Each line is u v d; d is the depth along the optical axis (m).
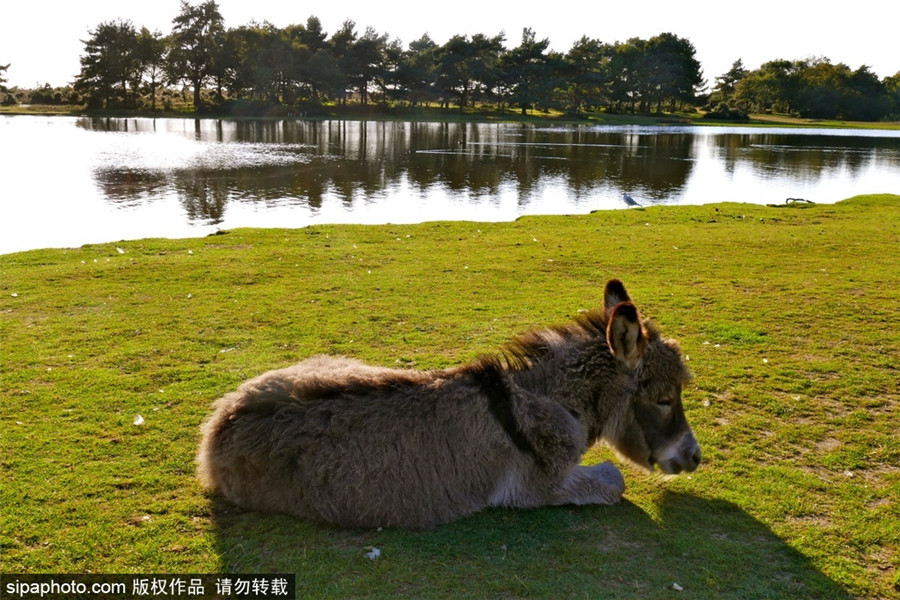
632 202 23.00
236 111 104.62
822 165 47.22
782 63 154.25
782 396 7.18
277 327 9.27
